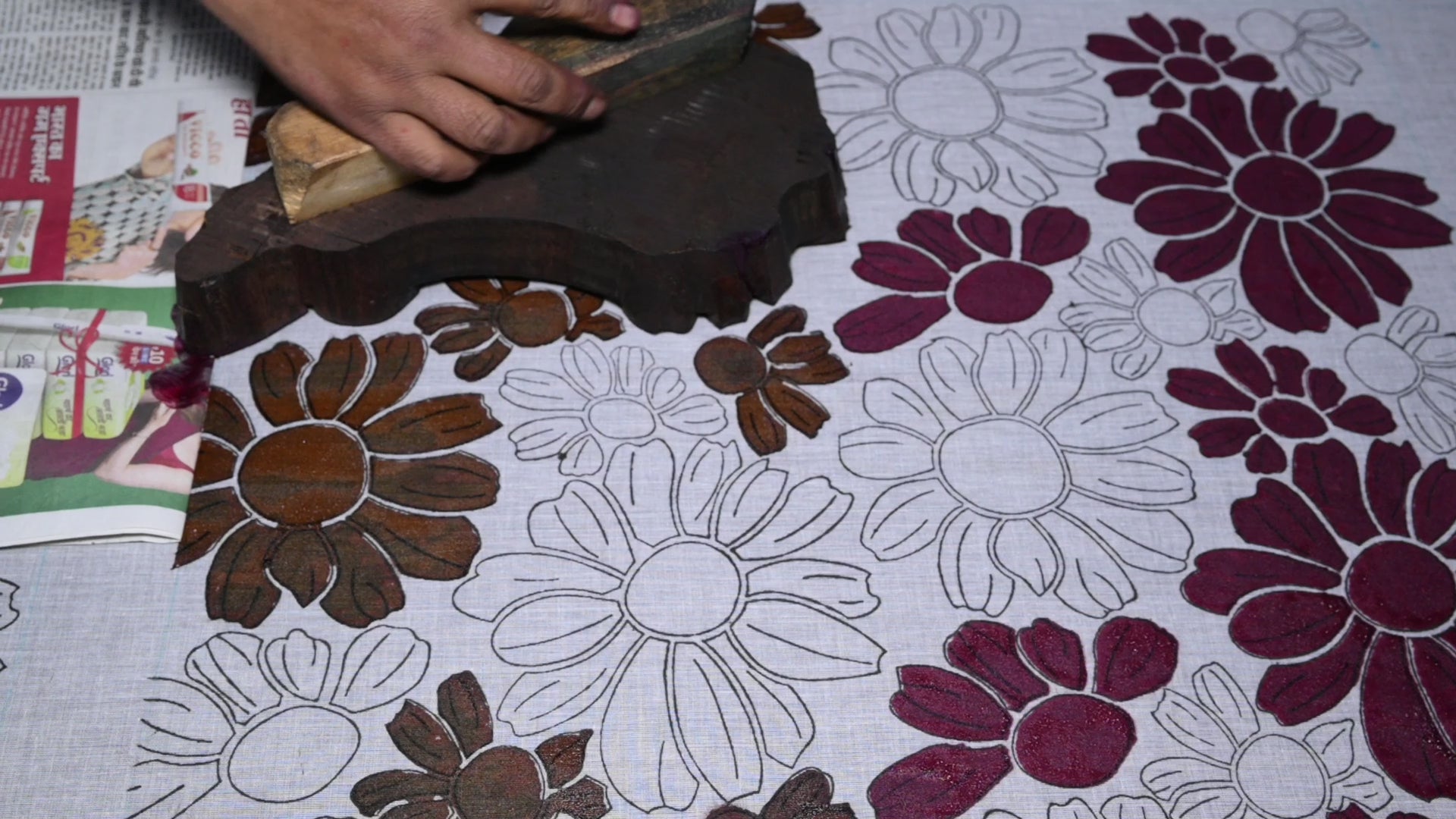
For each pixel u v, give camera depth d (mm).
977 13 1146
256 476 835
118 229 941
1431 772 751
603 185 895
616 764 737
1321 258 988
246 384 878
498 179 894
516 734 745
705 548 818
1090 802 734
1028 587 811
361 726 745
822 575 811
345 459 847
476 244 897
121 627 771
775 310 933
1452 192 1035
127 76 1035
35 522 794
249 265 853
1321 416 899
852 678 771
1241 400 906
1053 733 756
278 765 731
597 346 912
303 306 911
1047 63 1109
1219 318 950
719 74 959
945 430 879
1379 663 790
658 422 875
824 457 863
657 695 761
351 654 770
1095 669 779
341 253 861
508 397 882
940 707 763
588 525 825
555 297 936
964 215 998
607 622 787
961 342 925
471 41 800
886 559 818
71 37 1059
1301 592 816
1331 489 862
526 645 776
